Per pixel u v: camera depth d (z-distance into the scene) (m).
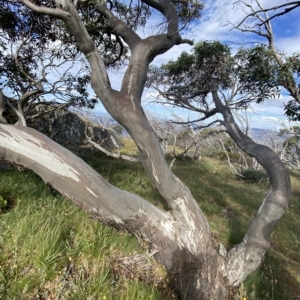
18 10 3.91
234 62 3.61
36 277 2.19
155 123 12.06
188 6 2.89
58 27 4.09
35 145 1.46
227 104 3.32
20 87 4.23
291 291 2.96
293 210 6.30
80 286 2.18
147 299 2.12
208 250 2.12
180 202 1.96
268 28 3.21
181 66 4.16
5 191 3.56
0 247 2.40
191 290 2.10
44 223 2.80
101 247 2.74
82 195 1.57
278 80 3.07
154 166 1.83
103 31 3.33
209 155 16.53
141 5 3.30
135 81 1.91
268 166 2.30
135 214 1.81
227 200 6.46
